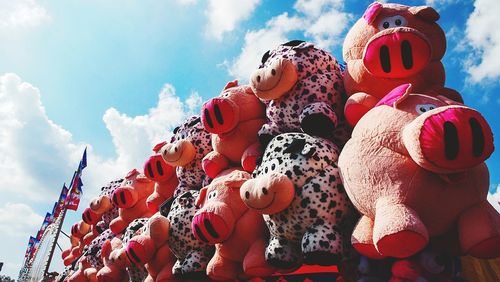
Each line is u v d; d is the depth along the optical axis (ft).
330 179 7.17
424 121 4.92
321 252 6.62
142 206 14.71
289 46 9.14
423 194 5.54
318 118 7.66
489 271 7.84
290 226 7.20
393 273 6.07
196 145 11.46
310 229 6.89
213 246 9.80
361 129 6.45
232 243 8.37
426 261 5.81
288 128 8.73
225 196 8.66
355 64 7.80
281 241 7.44
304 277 8.48
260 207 7.02
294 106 8.40
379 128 6.08
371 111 6.61
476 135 4.63
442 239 6.08
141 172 15.70
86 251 17.71
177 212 10.16
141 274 12.33
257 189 7.02
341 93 8.61
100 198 16.90
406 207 5.48
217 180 9.29
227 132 9.77
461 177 5.35
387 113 6.19
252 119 9.89
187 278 9.64
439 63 7.75
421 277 5.80
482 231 5.30
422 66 6.70
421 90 7.34
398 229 5.11
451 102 6.55
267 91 8.38
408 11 7.78
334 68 8.95
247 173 9.12
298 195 7.09
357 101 7.27
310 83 8.41
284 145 7.80
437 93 7.42
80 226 21.84
